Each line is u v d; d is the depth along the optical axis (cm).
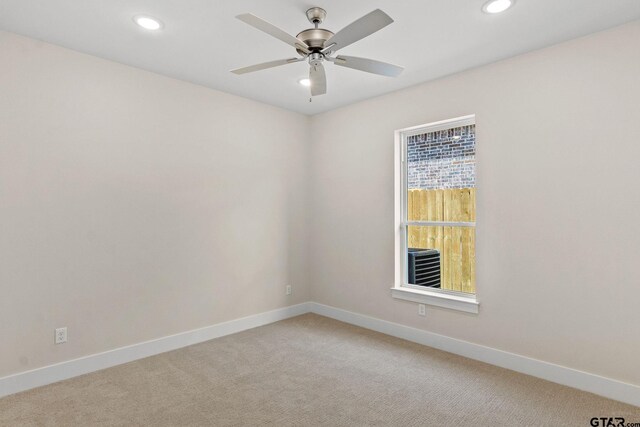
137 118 313
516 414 226
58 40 263
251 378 276
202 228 356
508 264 292
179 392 254
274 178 420
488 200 304
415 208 366
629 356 238
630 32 238
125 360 304
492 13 226
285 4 216
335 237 428
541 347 275
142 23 238
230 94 379
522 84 285
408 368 293
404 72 320
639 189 235
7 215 250
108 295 296
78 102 281
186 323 344
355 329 391
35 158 261
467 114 315
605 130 247
